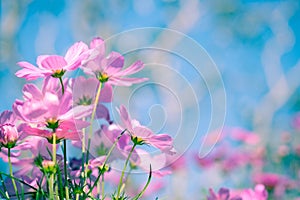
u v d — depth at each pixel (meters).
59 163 1.12
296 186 2.90
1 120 1.13
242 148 3.63
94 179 1.15
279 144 3.92
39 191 1.08
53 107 1.06
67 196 1.06
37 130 1.07
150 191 2.70
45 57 1.08
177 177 2.83
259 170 3.51
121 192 1.19
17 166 1.16
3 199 1.11
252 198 1.37
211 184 3.10
